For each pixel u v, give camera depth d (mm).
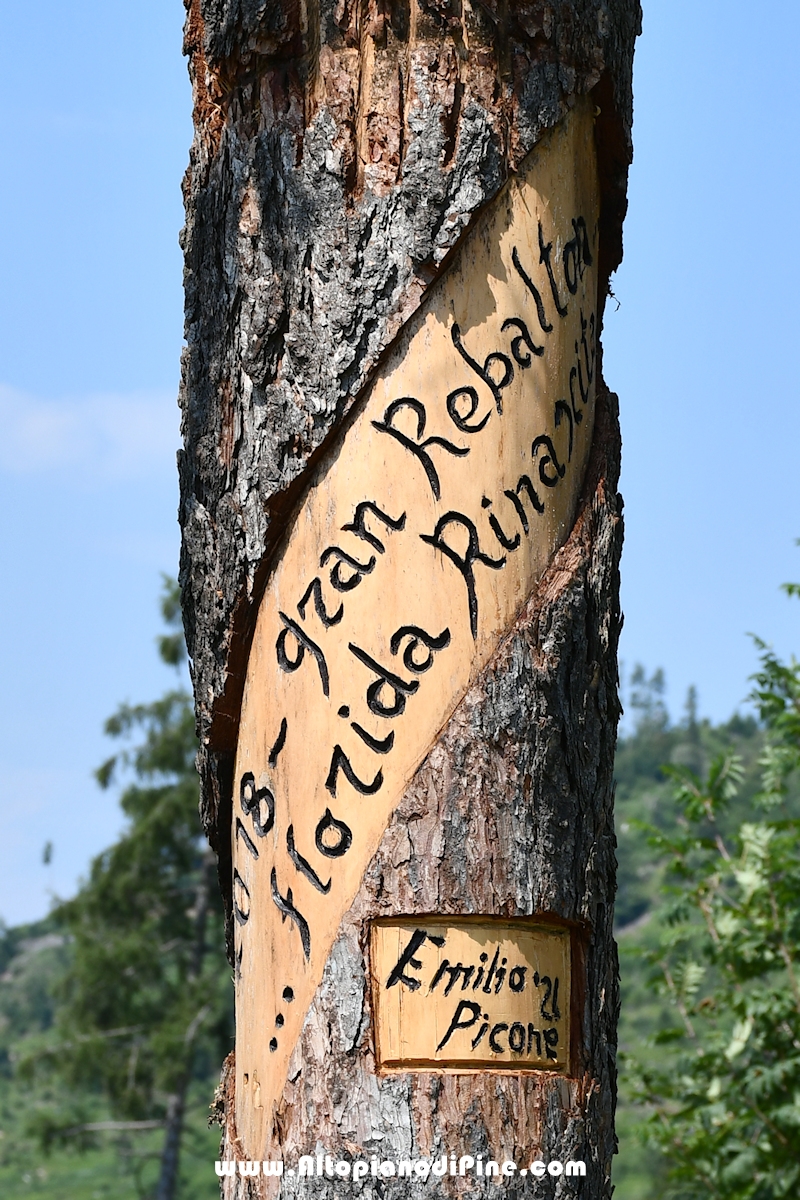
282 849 2572
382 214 2650
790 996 6531
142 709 21344
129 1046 20125
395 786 2518
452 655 2559
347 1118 2404
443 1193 2363
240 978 2658
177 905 21031
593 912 2600
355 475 2609
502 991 2469
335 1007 2449
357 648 2568
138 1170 21188
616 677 2793
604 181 3000
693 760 86688
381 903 2473
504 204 2705
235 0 2760
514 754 2535
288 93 2742
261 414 2670
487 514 2611
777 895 6688
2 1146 52219
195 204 2871
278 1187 2434
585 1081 2531
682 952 7387
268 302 2684
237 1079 2635
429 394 2619
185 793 20688
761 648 7238
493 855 2488
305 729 2578
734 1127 6434
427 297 2643
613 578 2793
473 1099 2408
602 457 2818
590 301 2871
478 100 2697
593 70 2824
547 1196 2410
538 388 2691
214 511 2748
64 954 88688
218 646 2729
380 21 2703
